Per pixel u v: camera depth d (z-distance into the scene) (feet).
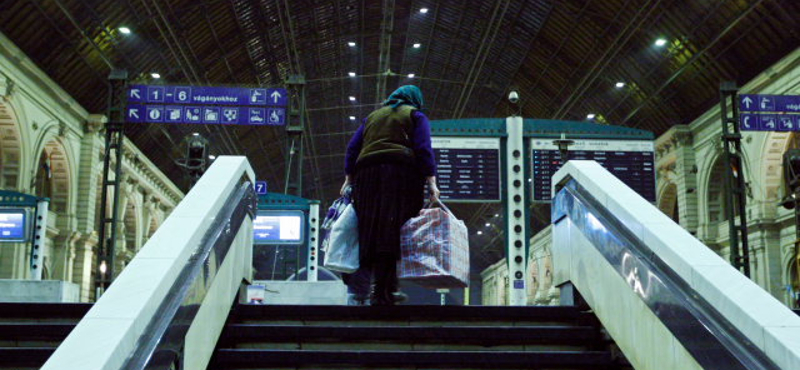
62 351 8.51
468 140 34.73
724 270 10.69
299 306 15.53
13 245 82.23
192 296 11.57
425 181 16.28
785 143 83.71
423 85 137.90
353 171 16.92
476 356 13.53
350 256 15.96
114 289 10.28
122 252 111.24
